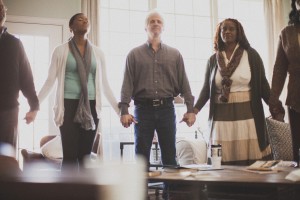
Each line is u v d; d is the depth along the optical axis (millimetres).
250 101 2549
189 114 2734
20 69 2311
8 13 4766
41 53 4840
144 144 2641
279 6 5637
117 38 5152
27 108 4645
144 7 5320
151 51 2770
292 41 2254
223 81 2568
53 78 2553
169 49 2816
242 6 5805
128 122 2629
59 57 2520
